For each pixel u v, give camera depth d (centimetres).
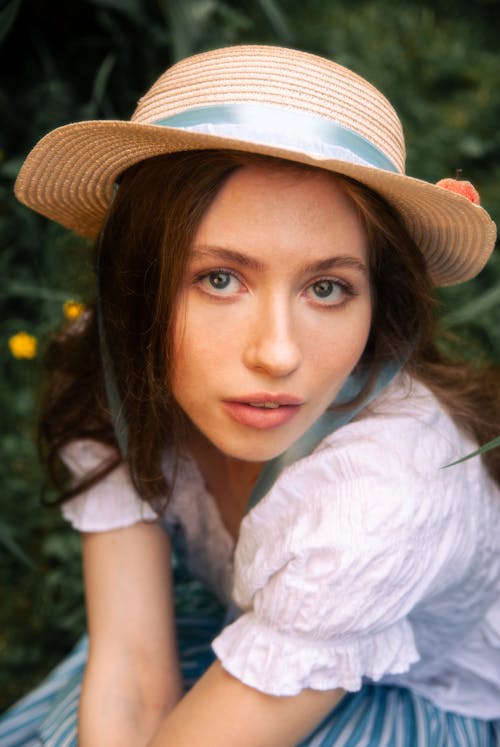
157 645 131
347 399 112
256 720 102
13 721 140
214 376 99
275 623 101
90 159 105
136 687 128
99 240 114
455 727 125
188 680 136
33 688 183
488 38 321
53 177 110
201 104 96
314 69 96
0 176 229
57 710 134
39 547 199
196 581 159
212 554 136
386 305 109
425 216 104
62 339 138
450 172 263
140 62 242
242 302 97
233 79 96
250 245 93
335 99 96
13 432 210
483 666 124
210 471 128
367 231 99
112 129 96
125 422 119
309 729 106
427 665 124
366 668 104
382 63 283
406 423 108
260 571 104
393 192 97
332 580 98
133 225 104
